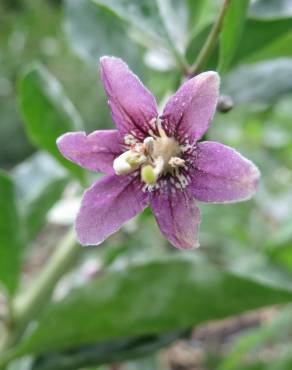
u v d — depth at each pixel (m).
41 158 0.06
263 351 0.09
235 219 0.10
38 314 0.05
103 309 0.05
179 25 0.06
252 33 0.05
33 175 0.06
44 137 0.05
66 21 0.06
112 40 0.06
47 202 0.06
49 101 0.05
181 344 0.10
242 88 0.06
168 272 0.05
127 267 0.05
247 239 0.10
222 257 0.11
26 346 0.05
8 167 0.21
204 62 0.05
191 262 0.05
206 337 0.11
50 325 0.05
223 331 0.11
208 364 0.10
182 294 0.05
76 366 0.05
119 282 0.05
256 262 0.07
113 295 0.05
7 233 0.05
